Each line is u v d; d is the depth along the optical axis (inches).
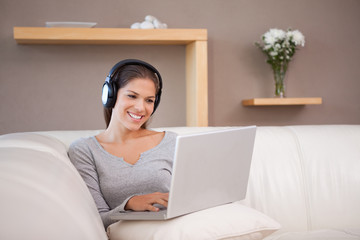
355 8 157.2
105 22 140.9
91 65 140.7
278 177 69.2
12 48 136.0
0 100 136.3
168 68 146.0
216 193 45.2
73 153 57.6
